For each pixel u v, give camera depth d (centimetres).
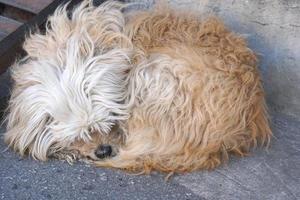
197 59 112
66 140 113
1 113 124
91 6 122
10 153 116
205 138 110
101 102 112
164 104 111
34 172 112
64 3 127
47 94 112
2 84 130
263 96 120
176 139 111
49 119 113
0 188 108
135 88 113
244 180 112
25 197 107
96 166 113
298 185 112
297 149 120
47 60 114
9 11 142
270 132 119
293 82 127
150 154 112
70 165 113
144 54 115
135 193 108
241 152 116
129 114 113
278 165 116
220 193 109
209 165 113
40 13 127
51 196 107
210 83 111
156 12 124
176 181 111
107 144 114
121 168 112
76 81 111
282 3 124
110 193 108
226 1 129
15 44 123
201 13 128
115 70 113
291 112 129
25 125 114
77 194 108
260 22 127
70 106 111
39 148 113
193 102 110
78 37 115
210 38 118
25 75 115
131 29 119
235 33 124
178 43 116
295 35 124
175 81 111
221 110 111
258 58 125
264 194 110
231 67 114
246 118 115
